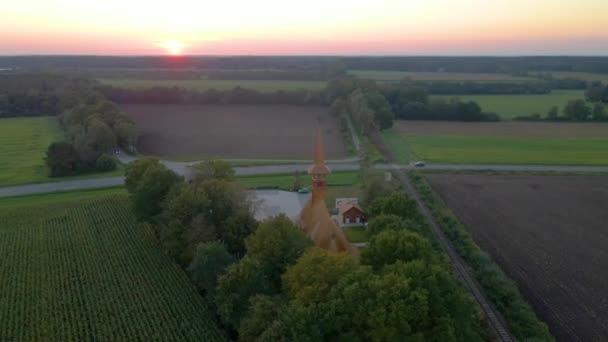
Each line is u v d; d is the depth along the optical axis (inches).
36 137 6314.0
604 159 5113.2
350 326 1568.7
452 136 6422.2
